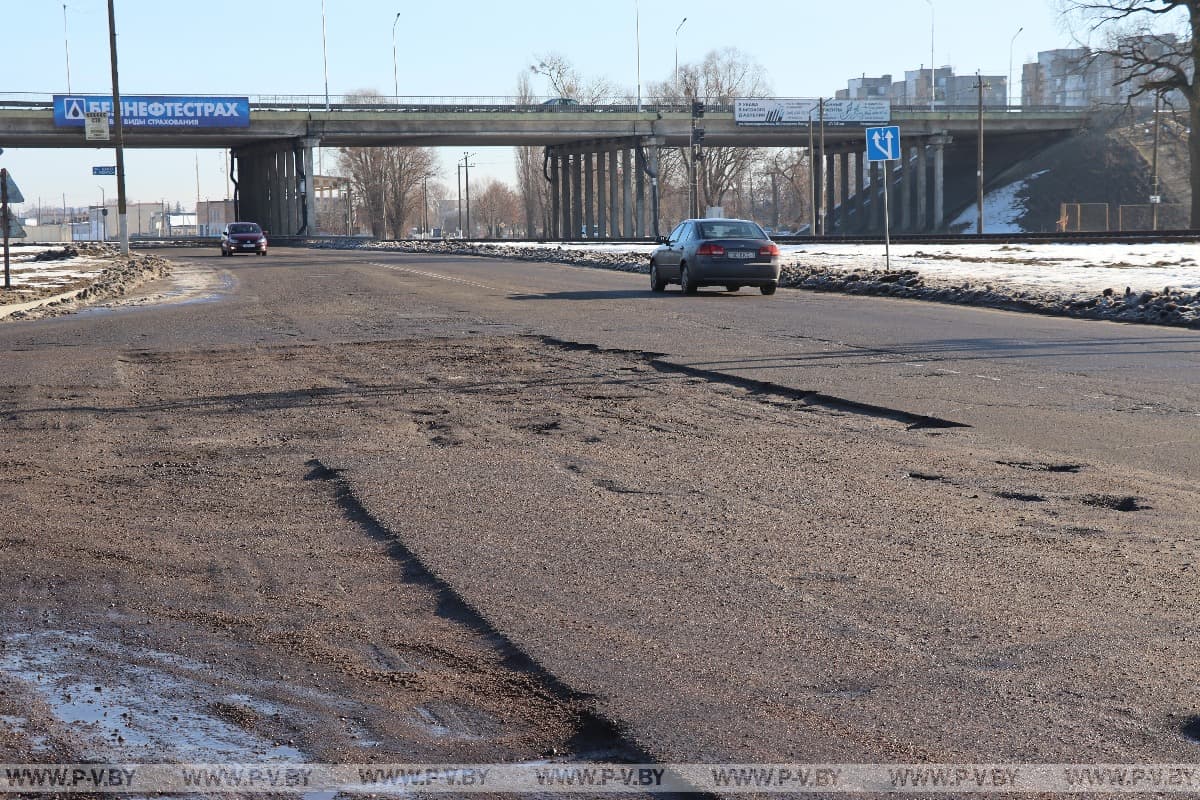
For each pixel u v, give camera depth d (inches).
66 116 3080.7
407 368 569.9
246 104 3284.9
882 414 415.5
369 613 212.1
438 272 1552.7
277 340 707.4
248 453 366.3
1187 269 1096.2
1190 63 2733.8
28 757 153.9
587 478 320.2
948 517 270.8
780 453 350.6
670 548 248.1
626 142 3912.4
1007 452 343.0
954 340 630.5
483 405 453.7
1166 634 190.5
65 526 278.8
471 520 275.0
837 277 1119.6
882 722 158.4
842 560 237.0
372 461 347.3
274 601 220.2
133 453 370.0
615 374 532.7
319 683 179.2
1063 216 3265.3
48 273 1633.9
